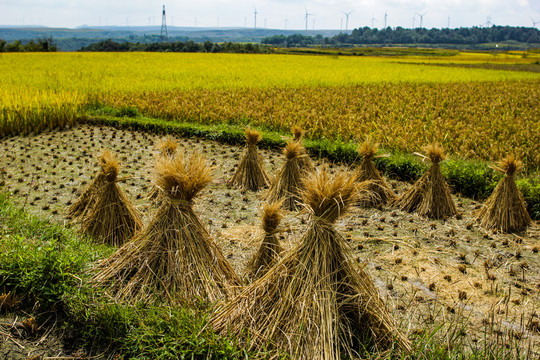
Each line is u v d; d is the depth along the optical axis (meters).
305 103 15.83
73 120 12.94
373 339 3.34
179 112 13.91
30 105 12.20
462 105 17.22
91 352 3.40
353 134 11.52
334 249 3.40
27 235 4.90
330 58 53.28
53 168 8.48
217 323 3.40
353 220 6.40
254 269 4.17
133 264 3.98
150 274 3.85
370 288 3.51
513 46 158.62
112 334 3.45
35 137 11.40
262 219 4.12
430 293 4.48
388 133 11.14
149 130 12.40
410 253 5.38
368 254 5.31
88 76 23.61
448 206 6.58
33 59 37.50
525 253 5.49
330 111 14.25
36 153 9.67
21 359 3.28
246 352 3.10
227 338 3.23
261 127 12.66
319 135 11.79
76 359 3.32
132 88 18.95
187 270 3.83
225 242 5.36
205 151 10.32
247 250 5.14
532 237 5.97
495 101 18.55
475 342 3.68
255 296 3.44
